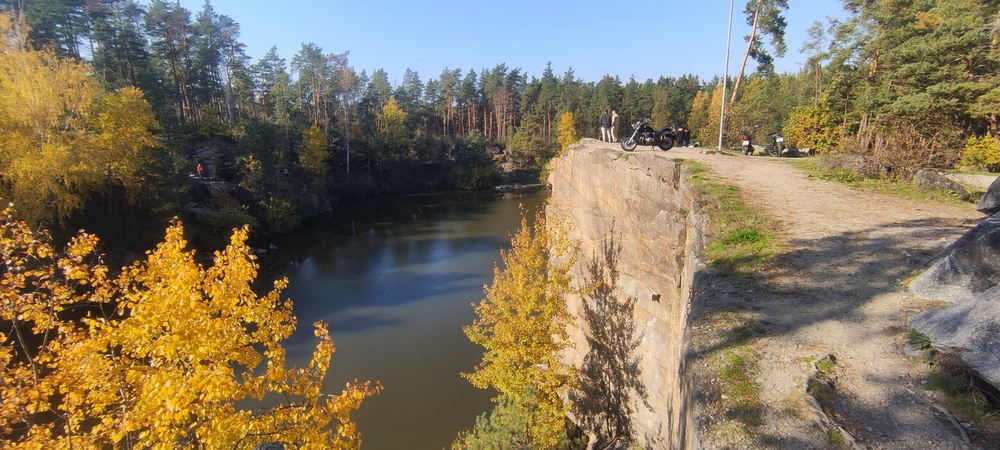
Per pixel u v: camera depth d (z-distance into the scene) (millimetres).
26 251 6789
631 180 12773
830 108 26344
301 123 64500
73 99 26219
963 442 3484
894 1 22797
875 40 24094
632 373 12586
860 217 8617
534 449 12312
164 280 6645
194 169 44625
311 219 52438
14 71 24094
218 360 6594
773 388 4379
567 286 14023
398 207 60438
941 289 5277
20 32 26109
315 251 38156
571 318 13969
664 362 11141
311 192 55125
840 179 11852
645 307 12078
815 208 9328
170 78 56375
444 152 85438
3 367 6047
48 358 6445
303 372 7410
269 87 70688
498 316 14227
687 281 8625
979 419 3631
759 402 4230
